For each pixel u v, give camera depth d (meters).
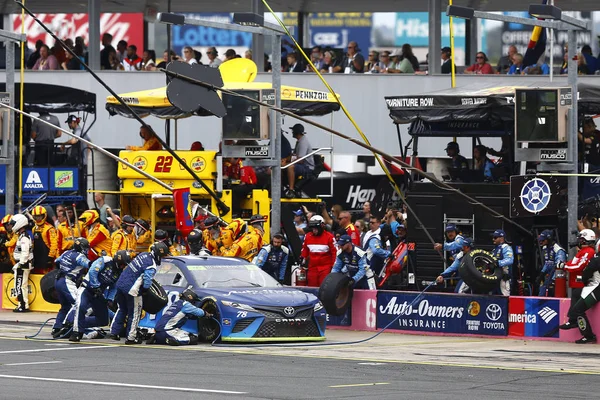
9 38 78.50
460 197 69.19
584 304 58.19
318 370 47.62
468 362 51.00
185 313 57.50
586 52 95.88
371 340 60.75
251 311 57.38
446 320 63.09
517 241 68.19
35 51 100.69
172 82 63.31
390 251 72.81
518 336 61.16
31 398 39.16
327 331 65.69
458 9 62.06
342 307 64.81
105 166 90.38
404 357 52.91
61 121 98.00
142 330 59.72
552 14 60.62
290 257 75.56
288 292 59.78
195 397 39.41
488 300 61.88
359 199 92.62
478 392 41.03
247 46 141.88
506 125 72.50
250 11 110.00
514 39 136.50
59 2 107.00
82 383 43.12
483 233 68.69
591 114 73.25
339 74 96.06
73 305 60.97
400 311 64.50
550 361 51.47
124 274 57.59
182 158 77.25
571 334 59.72
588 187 71.94
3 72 99.69
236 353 54.09
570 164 63.53
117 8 110.44
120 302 59.56
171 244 77.06
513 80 93.00
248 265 62.41
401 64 97.19
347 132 96.19
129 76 98.12
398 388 42.00
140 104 79.19
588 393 41.00
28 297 77.06
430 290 69.88
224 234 71.38
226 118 70.00
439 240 69.75
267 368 48.25
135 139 98.69
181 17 65.75
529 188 65.31
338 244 65.62
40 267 77.50
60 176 87.81
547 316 60.34
